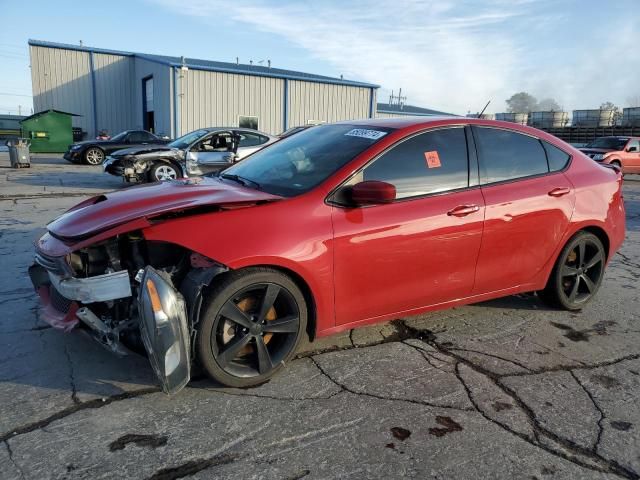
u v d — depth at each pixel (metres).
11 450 2.34
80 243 2.73
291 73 33.88
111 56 30.89
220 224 2.78
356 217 3.10
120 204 3.05
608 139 21.53
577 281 4.28
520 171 3.88
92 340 3.18
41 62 29.27
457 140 3.63
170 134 24.64
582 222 4.08
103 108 31.30
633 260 6.29
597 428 2.68
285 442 2.47
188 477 2.21
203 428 2.55
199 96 24.67
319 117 28.23
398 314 3.43
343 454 2.39
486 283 3.71
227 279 2.76
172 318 2.56
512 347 3.63
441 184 3.47
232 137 11.61
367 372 3.19
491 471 2.32
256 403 2.80
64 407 2.69
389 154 3.32
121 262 2.86
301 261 2.90
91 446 2.39
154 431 2.52
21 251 5.68
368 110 29.89
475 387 3.05
